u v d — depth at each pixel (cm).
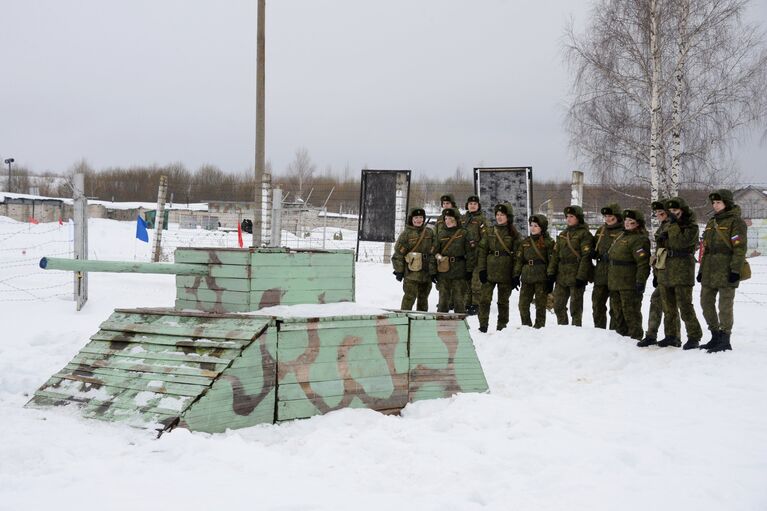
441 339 687
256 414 570
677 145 1944
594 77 2052
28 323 1037
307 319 604
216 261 669
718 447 519
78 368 611
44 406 581
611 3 2028
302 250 684
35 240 2362
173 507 372
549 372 839
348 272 716
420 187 2369
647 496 414
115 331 636
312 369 605
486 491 421
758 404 659
